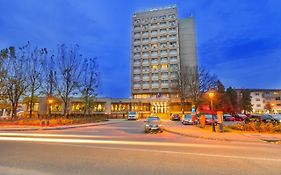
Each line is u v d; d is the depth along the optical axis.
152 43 88.75
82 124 32.19
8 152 9.24
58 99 41.81
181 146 11.23
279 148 10.88
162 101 70.56
